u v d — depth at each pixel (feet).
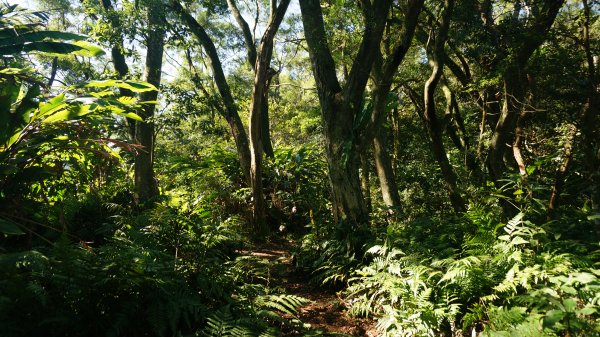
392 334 13.50
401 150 43.70
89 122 19.39
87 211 20.94
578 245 14.25
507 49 24.32
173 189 39.99
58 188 20.75
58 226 18.43
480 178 32.14
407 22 22.62
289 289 20.02
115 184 29.76
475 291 13.21
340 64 36.27
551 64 23.16
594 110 18.66
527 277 12.12
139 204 28.07
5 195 15.99
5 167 14.78
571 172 21.79
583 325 9.52
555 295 10.75
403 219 25.67
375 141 32.83
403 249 18.07
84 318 10.60
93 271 10.80
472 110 40.34
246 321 12.08
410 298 13.82
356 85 24.64
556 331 9.88
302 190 39.11
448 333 12.93
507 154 31.27
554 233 15.15
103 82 19.85
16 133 17.22
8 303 9.39
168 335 12.11
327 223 26.78
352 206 24.27
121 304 11.17
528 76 23.73
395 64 23.16
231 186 39.75
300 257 23.25
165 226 16.14
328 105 25.22
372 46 24.35
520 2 25.77
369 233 21.52
